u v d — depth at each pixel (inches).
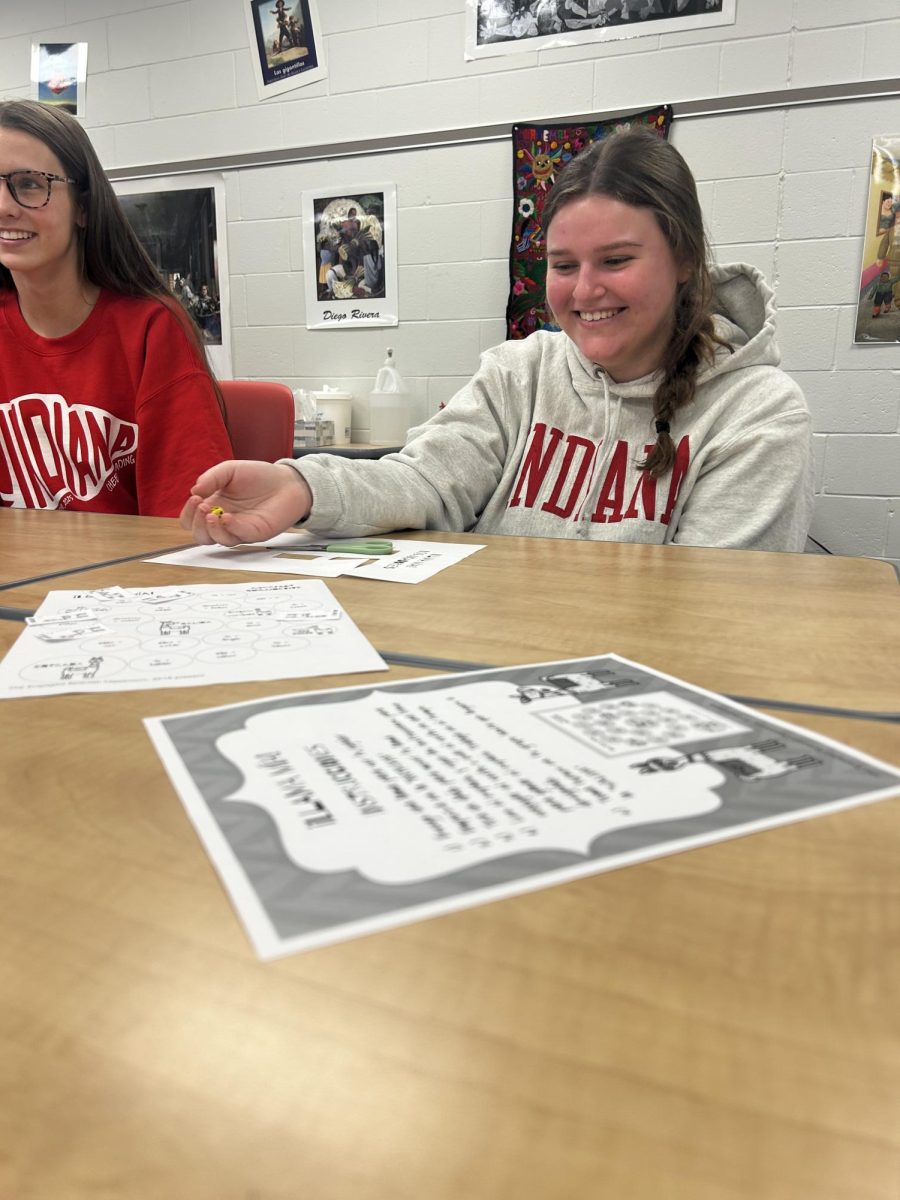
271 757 13.5
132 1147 6.5
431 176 102.8
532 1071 7.2
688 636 21.2
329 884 9.9
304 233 110.8
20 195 51.9
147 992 8.3
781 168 88.0
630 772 12.9
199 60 111.9
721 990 8.2
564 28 93.6
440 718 15.1
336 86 105.3
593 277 42.9
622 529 44.6
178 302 59.1
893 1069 7.1
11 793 12.6
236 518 32.5
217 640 20.6
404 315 107.5
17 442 59.9
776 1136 6.5
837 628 22.0
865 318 88.1
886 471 90.0
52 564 30.9
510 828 11.2
